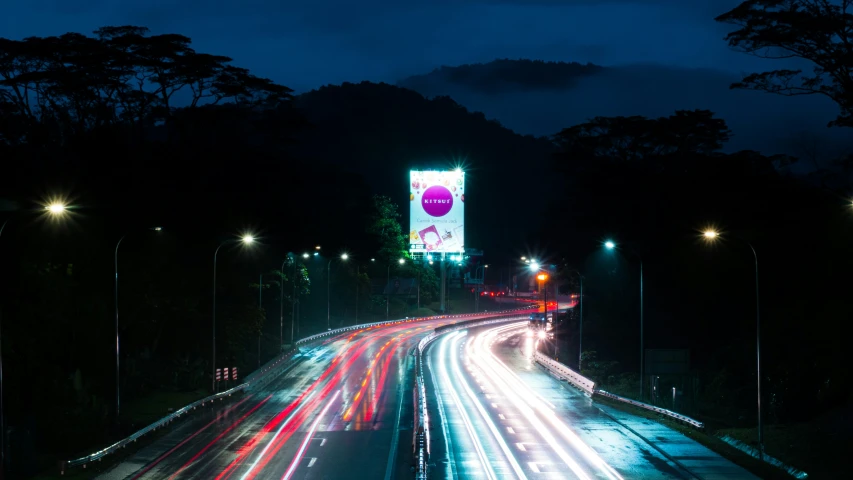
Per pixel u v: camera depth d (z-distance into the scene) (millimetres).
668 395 59844
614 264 98125
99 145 77312
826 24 63406
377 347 101062
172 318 67438
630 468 36062
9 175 67250
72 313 54031
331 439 43688
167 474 35125
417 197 140875
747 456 39656
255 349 87188
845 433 42875
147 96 91688
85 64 87062
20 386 44156
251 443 42438
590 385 63031
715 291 83062
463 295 195875
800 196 82188
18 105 87812
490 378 74562
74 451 40188
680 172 97062
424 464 35156
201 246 75375
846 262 68625
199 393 62000
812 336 63125
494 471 35344
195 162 82812
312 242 121438
